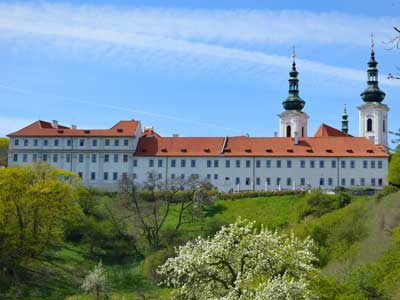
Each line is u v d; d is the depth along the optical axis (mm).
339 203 103438
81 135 140875
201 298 37688
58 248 96312
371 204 90375
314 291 39281
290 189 130250
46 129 143750
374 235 76500
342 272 59688
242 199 119625
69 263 90312
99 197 117188
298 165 137375
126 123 144125
